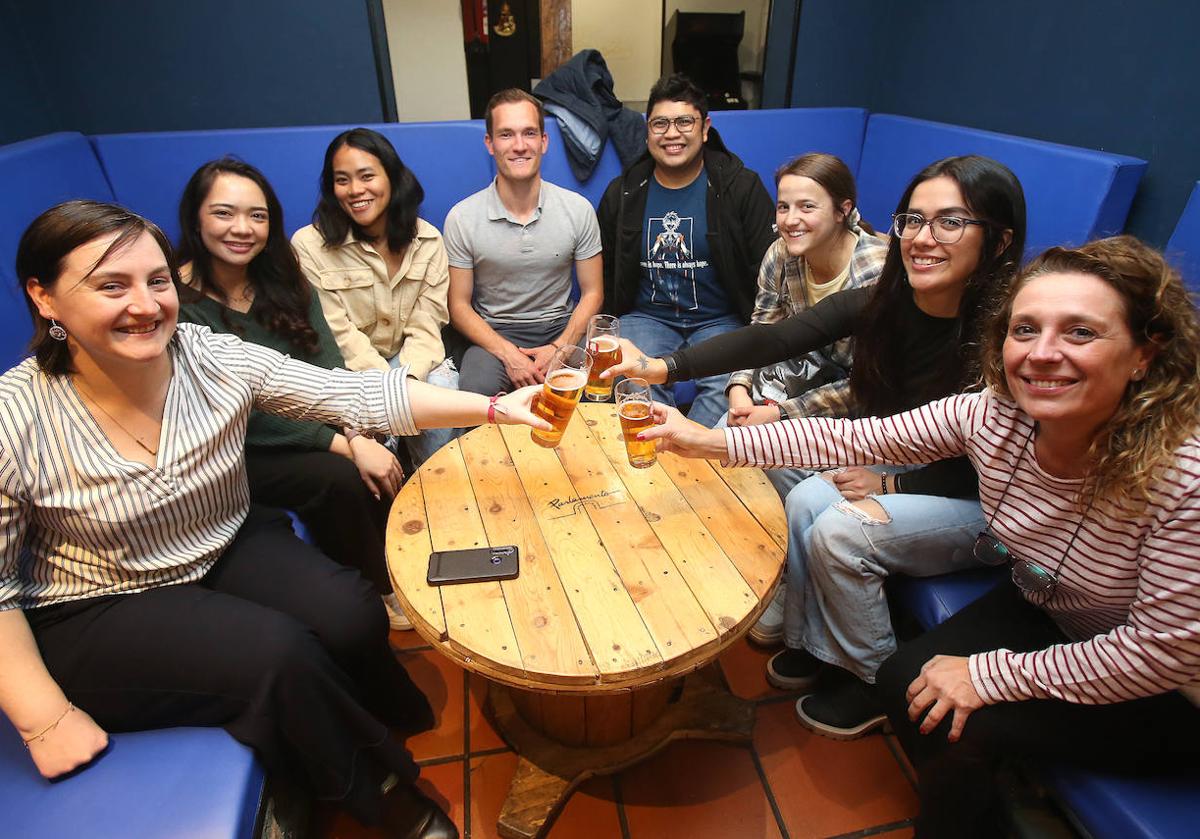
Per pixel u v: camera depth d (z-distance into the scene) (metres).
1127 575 1.00
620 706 1.42
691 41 3.32
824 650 1.54
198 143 2.34
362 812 1.24
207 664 1.11
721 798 1.46
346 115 2.89
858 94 3.32
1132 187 2.01
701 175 2.37
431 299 2.24
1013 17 2.47
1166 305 0.87
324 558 1.40
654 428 1.37
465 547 1.28
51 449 1.07
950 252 1.35
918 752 1.20
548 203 2.34
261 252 1.73
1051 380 0.92
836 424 1.34
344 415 1.42
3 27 2.41
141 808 0.97
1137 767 1.02
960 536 1.38
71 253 0.99
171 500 1.18
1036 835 1.11
